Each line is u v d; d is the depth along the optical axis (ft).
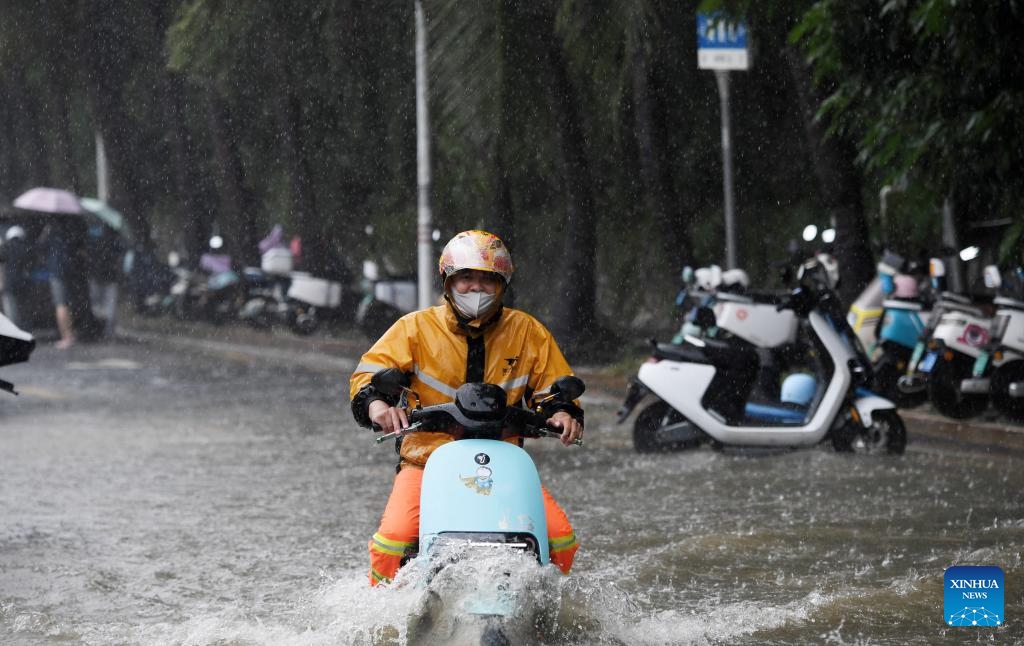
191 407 148.56
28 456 110.52
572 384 49.73
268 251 264.52
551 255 237.25
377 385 48.29
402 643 46.98
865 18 109.91
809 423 102.42
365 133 242.78
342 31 225.76
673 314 188.03
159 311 307.17
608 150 207.72
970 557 68.69
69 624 58.03
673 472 99.14
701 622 56.29
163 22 285.43
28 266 247.50
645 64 179.42
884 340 127.75
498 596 45.06
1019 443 108.37
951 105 108.78
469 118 162.50
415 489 49.88
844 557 69.72
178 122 298.76
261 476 100.27
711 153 204.64
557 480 96.43
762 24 141.08
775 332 109.40
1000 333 114.42
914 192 116.37
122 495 91.91
